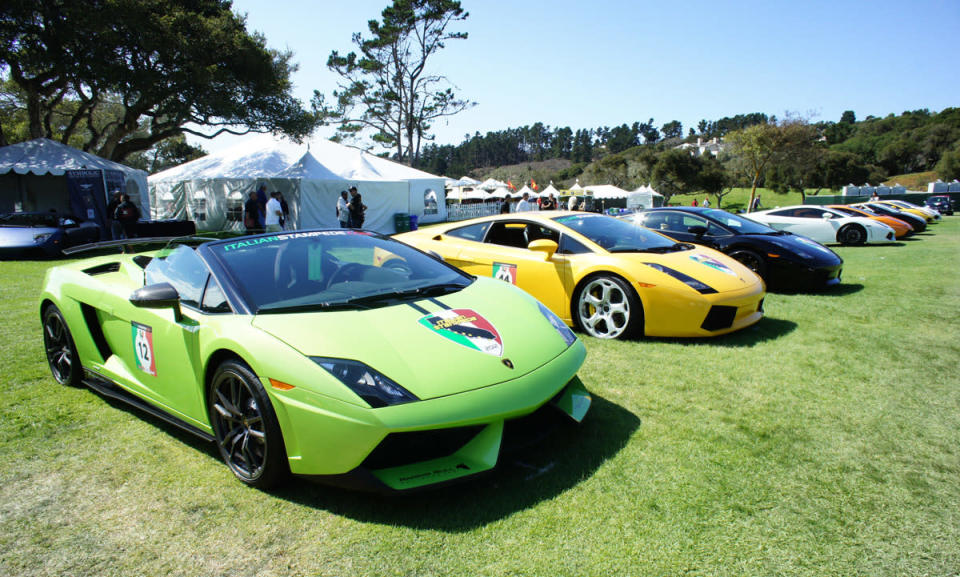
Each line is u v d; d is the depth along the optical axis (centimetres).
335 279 272
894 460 233
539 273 466
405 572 172
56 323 352
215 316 243
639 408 292
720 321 412
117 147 2089
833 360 371
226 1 2069
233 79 1892
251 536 194
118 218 1164
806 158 3572
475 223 536
